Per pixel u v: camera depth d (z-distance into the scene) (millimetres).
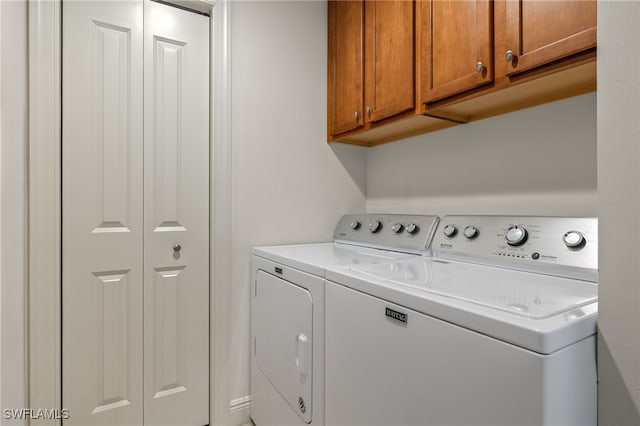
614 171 599
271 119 1760
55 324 1266
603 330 604
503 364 571
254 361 1620
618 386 584
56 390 1267
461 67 1181
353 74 1712
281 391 1332
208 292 1614
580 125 1160
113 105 1404
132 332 1439
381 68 1526
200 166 1597
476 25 1131
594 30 861
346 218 1909
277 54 1781
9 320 1100
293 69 1831
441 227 1351
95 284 1370
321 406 1070
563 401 542
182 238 1552
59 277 1286
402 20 1412
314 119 1900
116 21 1409
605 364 599
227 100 1611
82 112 1343
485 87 1130
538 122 1277
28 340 1218
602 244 612
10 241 1102
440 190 1644
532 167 1292
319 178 1913
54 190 1262
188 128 1566
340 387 978
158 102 1500
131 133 1440
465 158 1532
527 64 1000
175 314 1536
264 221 1737
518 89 1103
